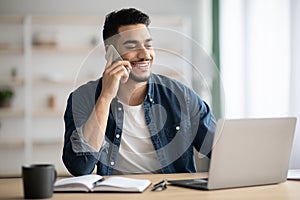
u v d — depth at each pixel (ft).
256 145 5.80
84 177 5.89
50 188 5.18
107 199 5.09
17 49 17.51
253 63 15.28
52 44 17.66
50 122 18.24
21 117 18.31
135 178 6.43
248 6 15.53
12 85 18.06
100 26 18.02
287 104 14.39
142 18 5.84
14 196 5.34
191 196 5.26
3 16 17.17
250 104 15.37
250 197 5.25
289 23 14.40
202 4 18.16
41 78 17.97
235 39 15.93
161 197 5.19
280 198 5.22
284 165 6.11
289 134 6.06
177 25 17.93
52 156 17.80
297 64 14.15
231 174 5.68
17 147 17.98
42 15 17.76
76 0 18.04
